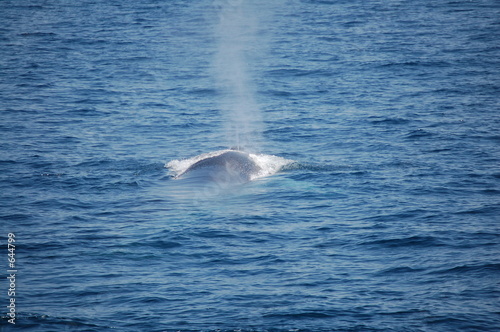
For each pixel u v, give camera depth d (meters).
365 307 38.38
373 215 54.22
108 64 132.12
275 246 47.81
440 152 73.62
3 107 96.81
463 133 81.25
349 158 72.25
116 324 36.59
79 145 77.94
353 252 46.66
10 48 147.75
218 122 90.12
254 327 36.25
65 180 64.56
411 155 72.75
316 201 57.94
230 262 45.06
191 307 38.53
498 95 101.81
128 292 40.50
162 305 38.78
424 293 40.00
